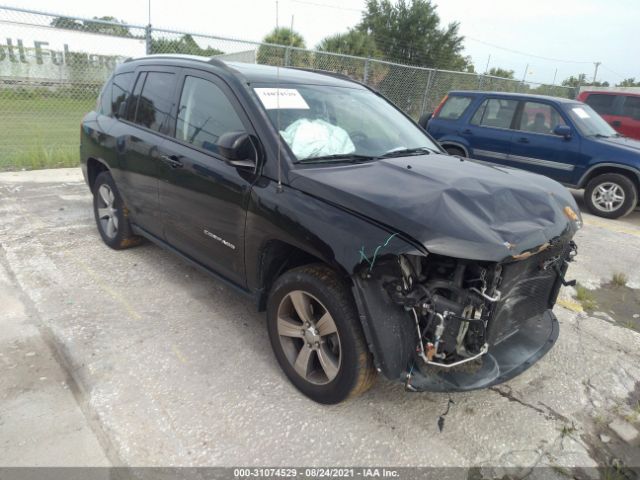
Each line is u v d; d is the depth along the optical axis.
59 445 2.38
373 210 2.44
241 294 3.26
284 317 2.91
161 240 4.06
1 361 2.96
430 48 29.31
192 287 4.09
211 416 2.63
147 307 3.71
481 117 8.50
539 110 8.02
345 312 2.49
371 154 3.29
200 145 3.40
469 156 8.63
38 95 8.66
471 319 2.32
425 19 28.42
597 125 8.13
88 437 2.44
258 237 2.89
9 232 5.03
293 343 2.92
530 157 8.05
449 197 2.55
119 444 2.40
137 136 3.99
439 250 2.22
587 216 7.78
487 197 2.64
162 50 8.66
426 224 2.32
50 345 3.16
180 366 3.04
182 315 3.64
